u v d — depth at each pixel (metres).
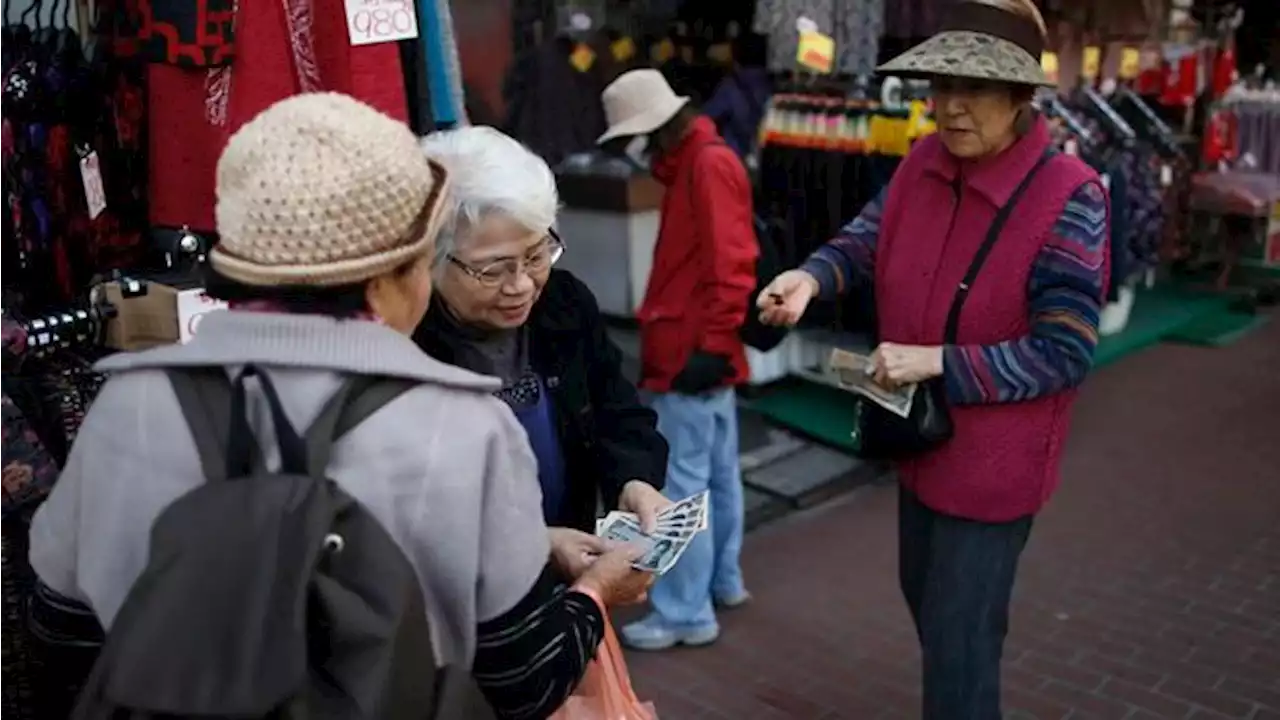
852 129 5.00
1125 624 3.77
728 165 3.30
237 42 2.24
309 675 1.11
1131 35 6.92
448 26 2.55
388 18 2.31
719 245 3.28
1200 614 3.83
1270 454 5.25
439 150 1.75
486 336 1.90
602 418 2.09
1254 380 6.34
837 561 4.27
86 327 2.16
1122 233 6.29
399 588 1.15
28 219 2.28
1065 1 6.61
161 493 1.21
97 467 1.24
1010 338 2.36
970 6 2.32
